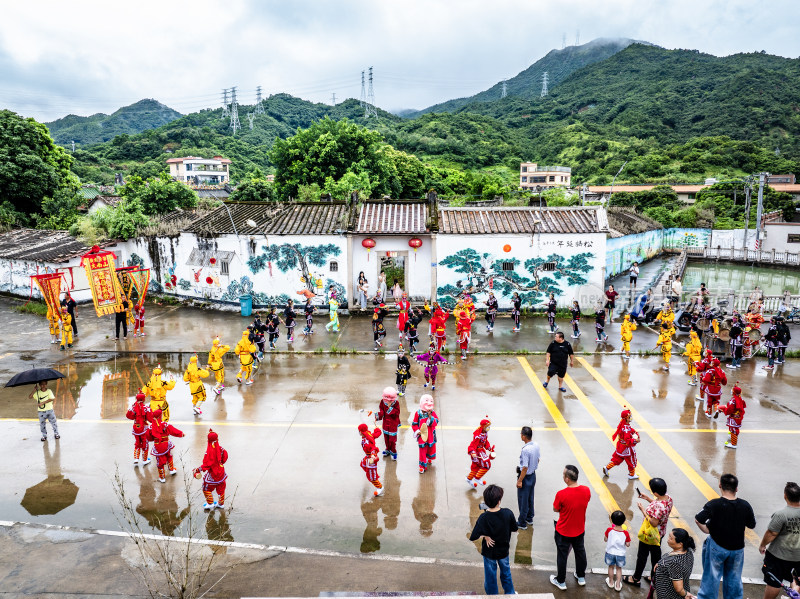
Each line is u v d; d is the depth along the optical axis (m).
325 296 24.12
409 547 8.12
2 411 13.38
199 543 8.19
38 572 7.54
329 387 14.96
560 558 7.12
